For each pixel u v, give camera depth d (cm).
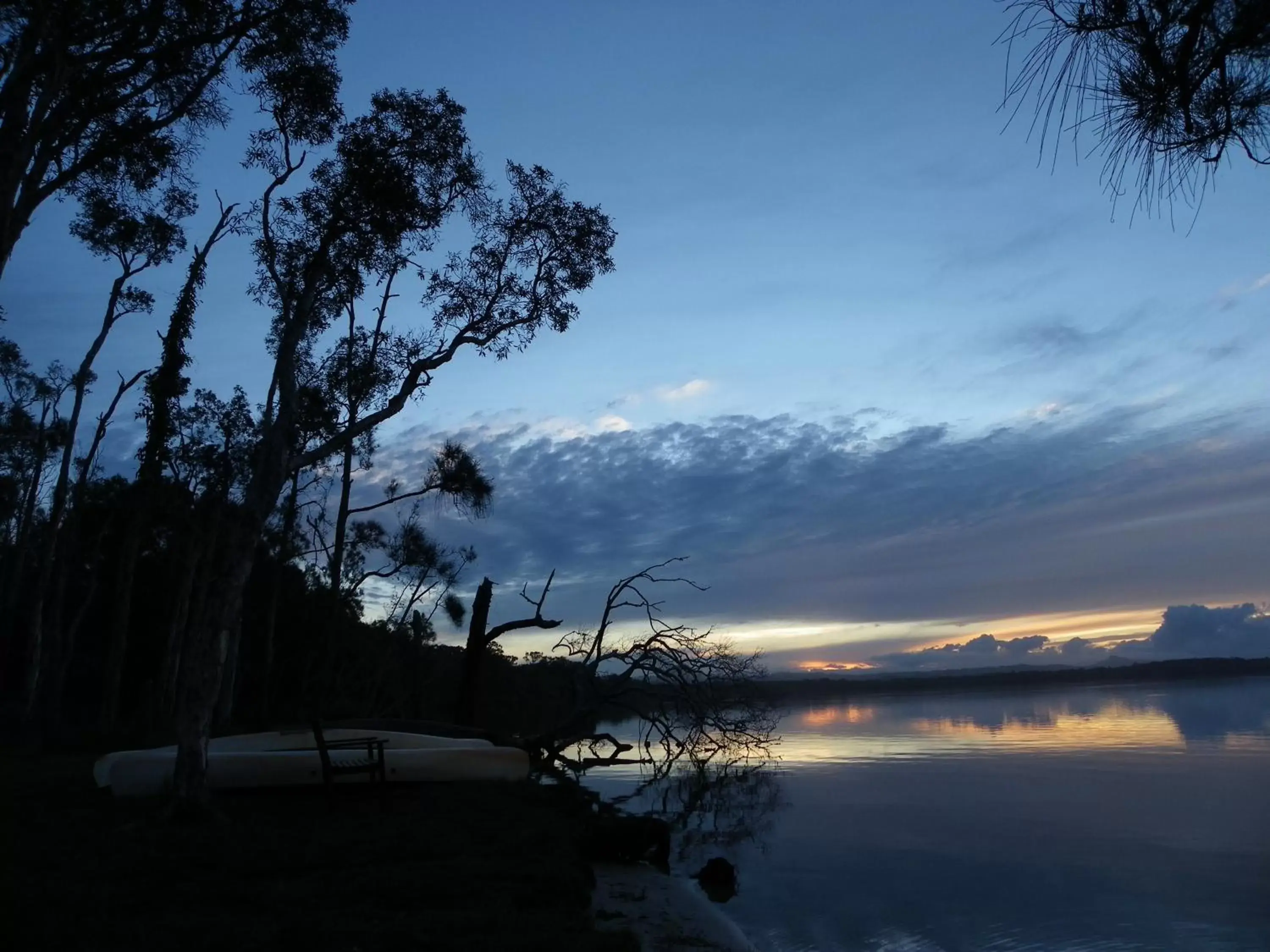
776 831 1484
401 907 655
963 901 1004
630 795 1950
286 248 1276
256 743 1415
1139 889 1062
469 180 1311
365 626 3431
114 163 1279
